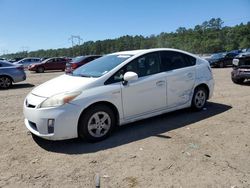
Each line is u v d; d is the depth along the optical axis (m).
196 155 4.49
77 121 4.89
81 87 5.03
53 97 4.84
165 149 4.73
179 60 6.62
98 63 6.08
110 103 5.27
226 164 4.18
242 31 95.25
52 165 4.29
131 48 117.12
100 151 4.73
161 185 3.65
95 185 3.70
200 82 6.88
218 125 5.97
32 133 5.31
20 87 14.16
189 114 6.85
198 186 3.61
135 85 5.57
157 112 6.05
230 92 10.02
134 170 4.05
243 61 12.05
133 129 5.81
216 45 93.44
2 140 5.42
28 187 3.71
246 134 5.41
